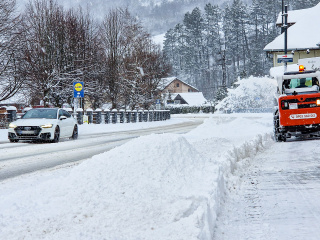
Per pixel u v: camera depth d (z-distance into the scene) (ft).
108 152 18.54
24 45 90.38
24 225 11.57
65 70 115.55
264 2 504.84
